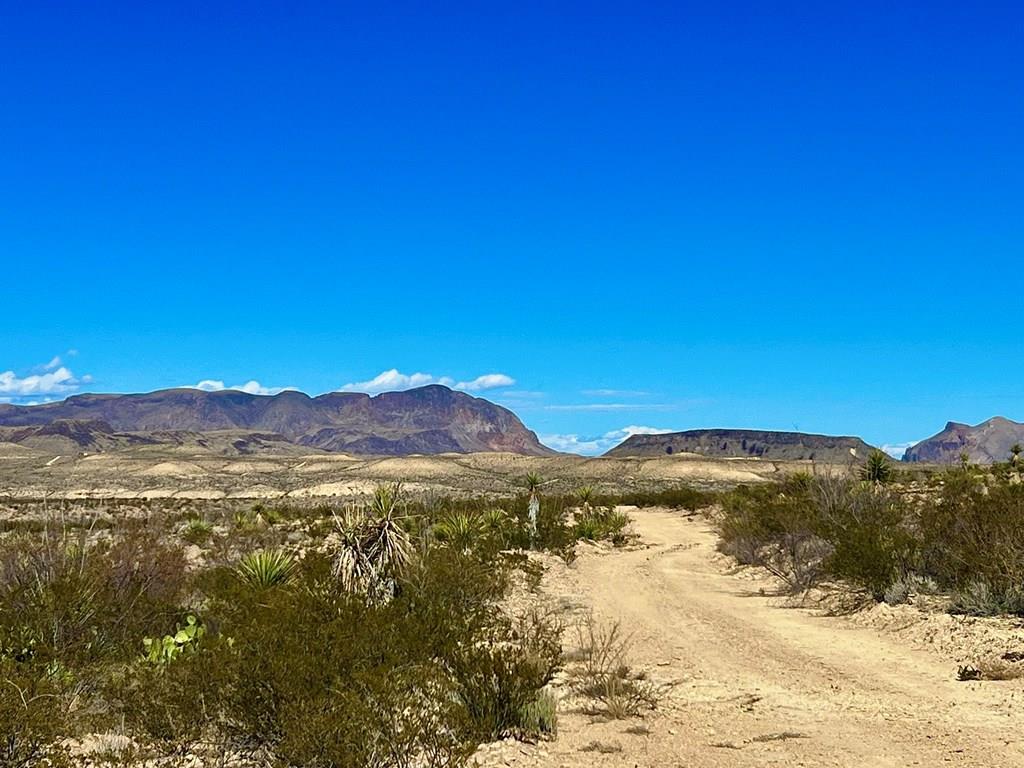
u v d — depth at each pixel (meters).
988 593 15.07
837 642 14.31
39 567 12.32
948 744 8.38
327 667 8.05
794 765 7.91
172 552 15.10
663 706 10.32
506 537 31.16
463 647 9.66
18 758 7.14
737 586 22.00
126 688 8.52
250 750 7.83
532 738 8.91
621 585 22.44
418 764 7.67
